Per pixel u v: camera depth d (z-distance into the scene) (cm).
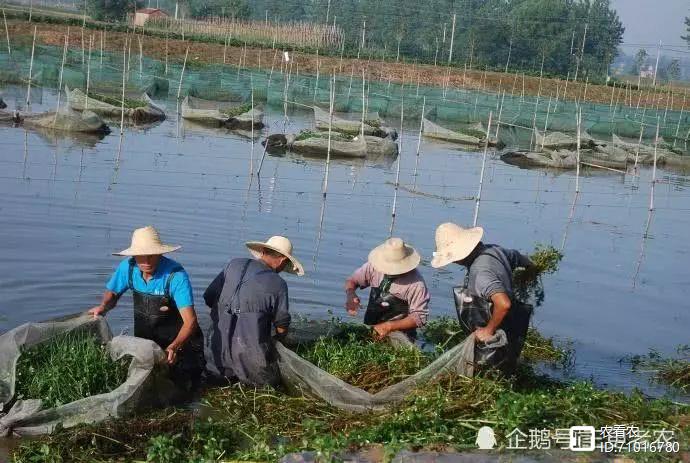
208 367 813
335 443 605
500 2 12450
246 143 2741
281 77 4866
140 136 2612
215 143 2647
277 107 4153
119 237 1316
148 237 771
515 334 784
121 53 5159
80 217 1420
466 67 6538
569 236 1747
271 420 738
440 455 596
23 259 1150
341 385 757
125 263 802
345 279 1209
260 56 5775
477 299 780
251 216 1580
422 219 1752
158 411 735
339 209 1759
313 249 1370
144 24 6806
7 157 1933
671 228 1972
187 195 1712
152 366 742
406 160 2784
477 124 3769
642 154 3416
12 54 4303
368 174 2350
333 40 6781
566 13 9912
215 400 772
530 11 9331
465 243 786
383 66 6031
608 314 1188
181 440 678
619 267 1496
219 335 806
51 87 3784
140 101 3206
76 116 2509
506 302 746
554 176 2767
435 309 1113
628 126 4250
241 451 663
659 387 919
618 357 1009
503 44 9044
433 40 9062
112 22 7094
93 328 813
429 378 758
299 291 1130
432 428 662
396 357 837
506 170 2788
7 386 724
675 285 1398
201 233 1395
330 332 929
